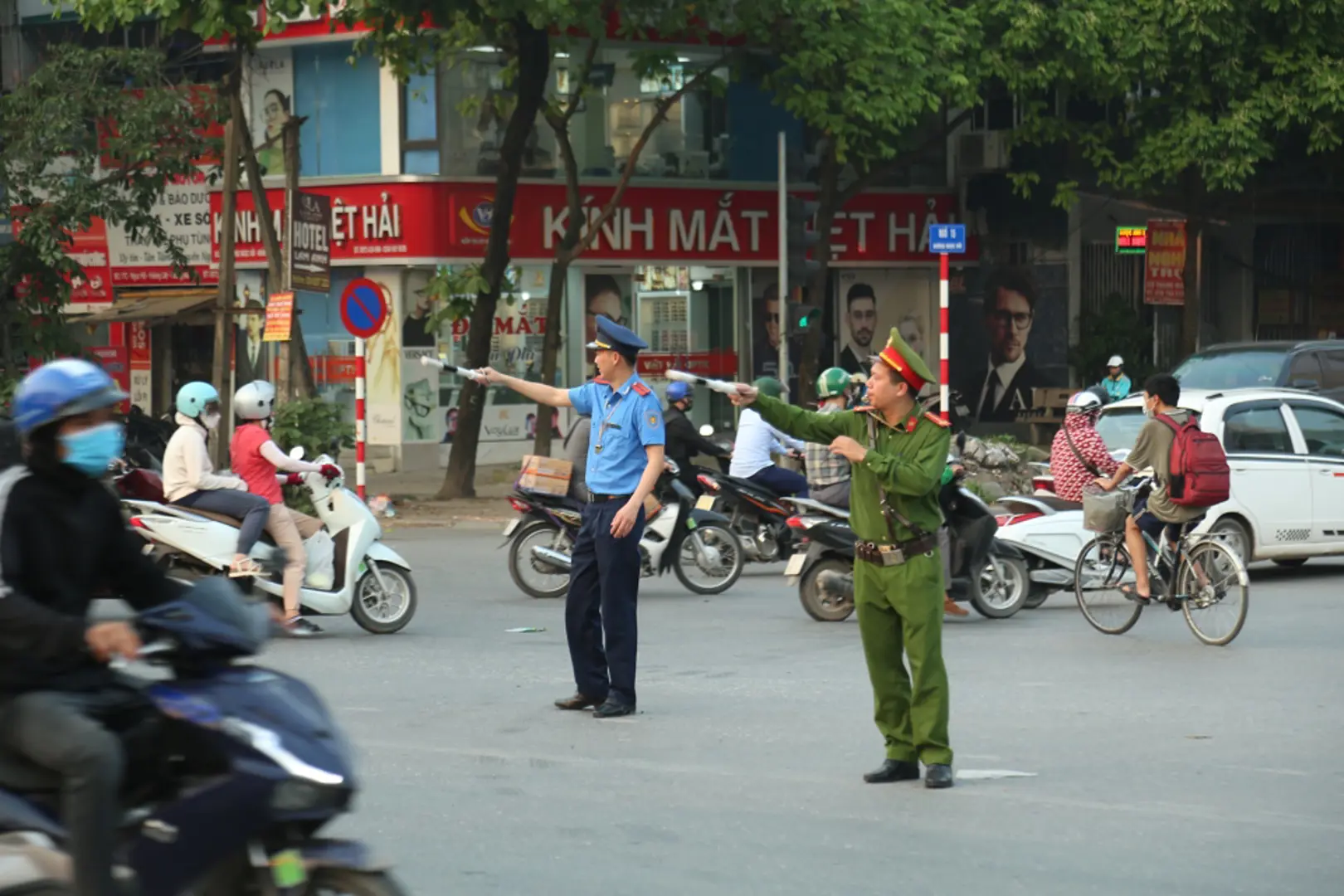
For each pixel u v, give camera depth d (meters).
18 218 43.72
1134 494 22.16
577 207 44.44
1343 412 28.89
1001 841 11.59
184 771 8.06
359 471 37.50
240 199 55.81
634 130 56.84
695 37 54.12
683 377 13.95
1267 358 38.16
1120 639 21.78
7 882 7.69
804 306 41.44
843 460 23.58
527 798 12.95
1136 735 15.34
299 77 54.25
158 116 42.97
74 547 8.30
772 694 17.64
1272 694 17.44
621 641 16.36
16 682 7.94
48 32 57.78
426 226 52.50
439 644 21.33
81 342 59.62
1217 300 68.75
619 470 16.31
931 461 13.14
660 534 26.36
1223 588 21.03
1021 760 14.30
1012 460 40.62
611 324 16.42
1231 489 27.67
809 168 60.78
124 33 56.84
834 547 23.19
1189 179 60.25
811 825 12.09
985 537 23.27
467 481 43.81
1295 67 55.38
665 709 16.80
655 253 57.09
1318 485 28.28
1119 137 59.66
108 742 7.75
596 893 10.38
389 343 53.09
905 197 63.84
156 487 22.00
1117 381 48.69
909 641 13.25
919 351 64.81
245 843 7.80
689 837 11.74
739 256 58.81
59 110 42.31
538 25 37.84
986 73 53.47
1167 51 54.75
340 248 53.44
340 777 7.78
